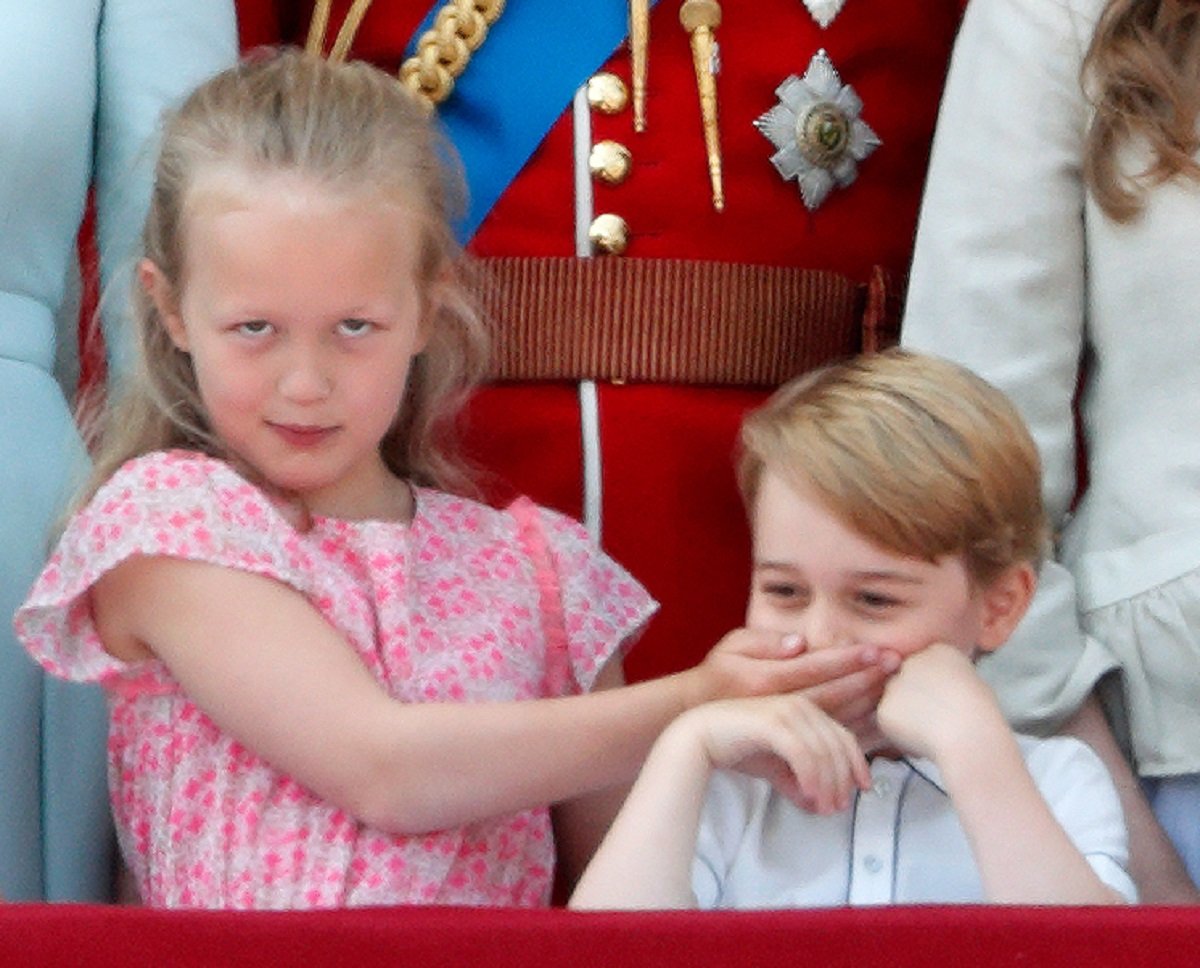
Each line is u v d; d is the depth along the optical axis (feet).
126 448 15.39
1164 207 16.57
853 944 9.70
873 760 14.60
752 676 14.06
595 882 13.15
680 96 17.99
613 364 17.42
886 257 18.52
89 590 14.61
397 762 13.79
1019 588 14.71
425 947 9.67
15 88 16.48
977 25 17.81
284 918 9.75
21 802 15.06
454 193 15.99
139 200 17.16
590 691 15.66
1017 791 13.23
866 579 14.05
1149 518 16.28
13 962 9.62
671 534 17.35
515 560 15.88
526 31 18.03
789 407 14.56
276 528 14.55
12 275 16.46
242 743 14.20
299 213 14.10
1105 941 9.67
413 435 16.40
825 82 18.20
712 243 17.87
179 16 17.67
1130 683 16.12
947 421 14.21
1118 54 16.78
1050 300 17.17
